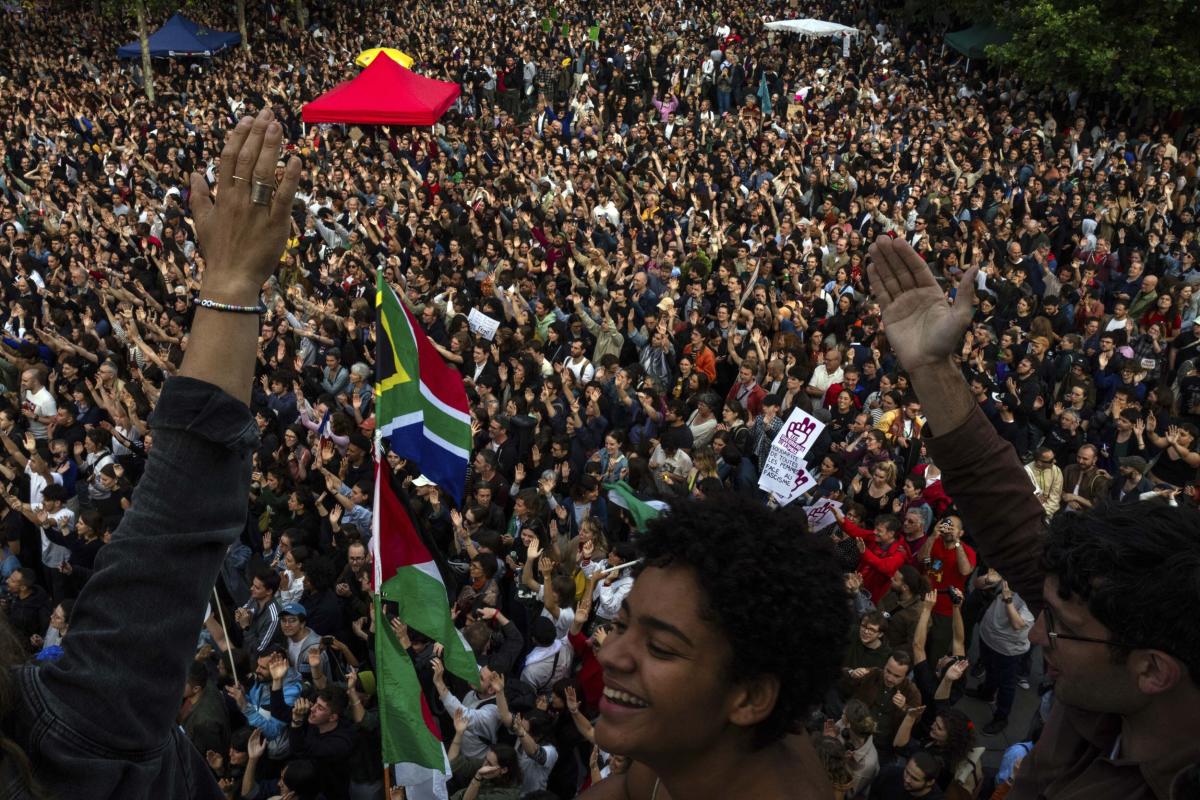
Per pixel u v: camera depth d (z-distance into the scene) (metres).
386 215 21.78
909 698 7.51
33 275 18.61
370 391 13.53
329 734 7.48
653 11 44.19
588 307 15.76
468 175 24.61
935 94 31.95
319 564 9.14
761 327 14.76
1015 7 30.34
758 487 11.12
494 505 10.74
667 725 1.36
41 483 11.98
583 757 8.88
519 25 44.03
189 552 1.35
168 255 19.61
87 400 13.73
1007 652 9.01
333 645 8.82
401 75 27.27
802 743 1.58
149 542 1.33
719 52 35.62
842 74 34.03
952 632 8.81
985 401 12.02
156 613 1.32
